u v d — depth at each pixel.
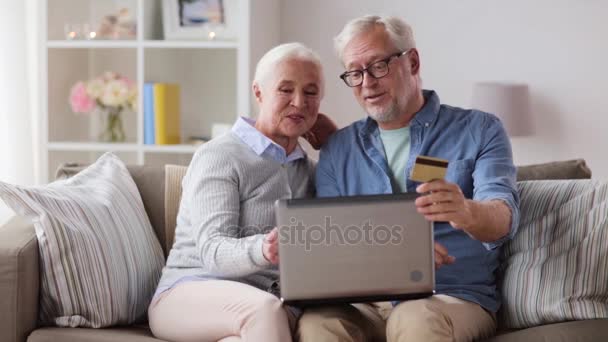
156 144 4.20
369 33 2.60
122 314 2.46
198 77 4.43
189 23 4.18
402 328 2.17
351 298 2.16
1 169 3.87
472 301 2.40
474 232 2.24
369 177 2.65
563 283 2.39
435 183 2.14
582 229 2.45
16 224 2.53
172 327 2.35
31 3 4.12
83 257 2.39
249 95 4.05
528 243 2.52
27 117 4.00
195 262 2.47
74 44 4.14
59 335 2.30
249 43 4.01
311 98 2.57
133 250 2.56
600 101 4.46
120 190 2.71
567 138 4.50
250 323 2.19
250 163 2.51
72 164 2.97
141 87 4.18
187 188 2.55
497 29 4.48
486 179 2.46
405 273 2.16
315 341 2.15
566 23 4.45
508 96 4.29
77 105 4.24
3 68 3.87
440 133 2.62
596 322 2.27
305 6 4.56
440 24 4.51
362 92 2.62
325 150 2.74
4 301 2.29
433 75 4.55
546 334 2.22
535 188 2.61
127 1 4.25
